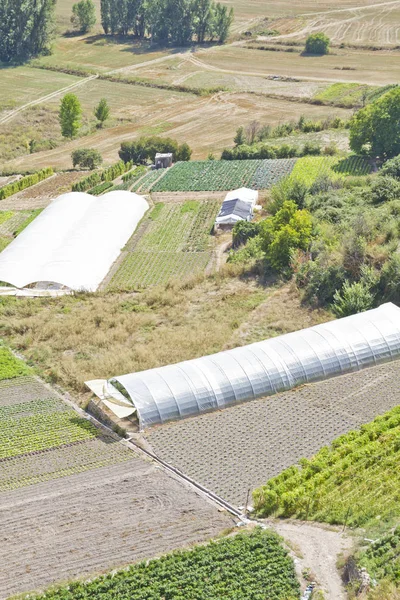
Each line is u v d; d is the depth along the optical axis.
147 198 107.38
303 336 62.94
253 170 115.00
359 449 49.25
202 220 97.31
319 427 53.91
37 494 46.88
